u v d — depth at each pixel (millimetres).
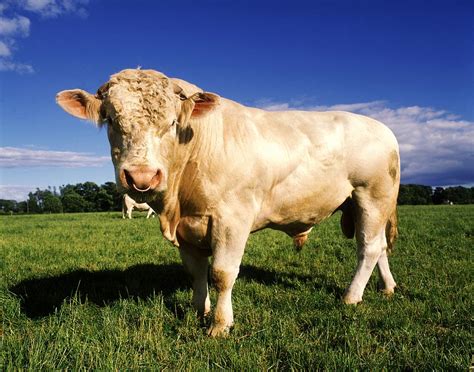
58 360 3547
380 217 5879
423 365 3479
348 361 3492
